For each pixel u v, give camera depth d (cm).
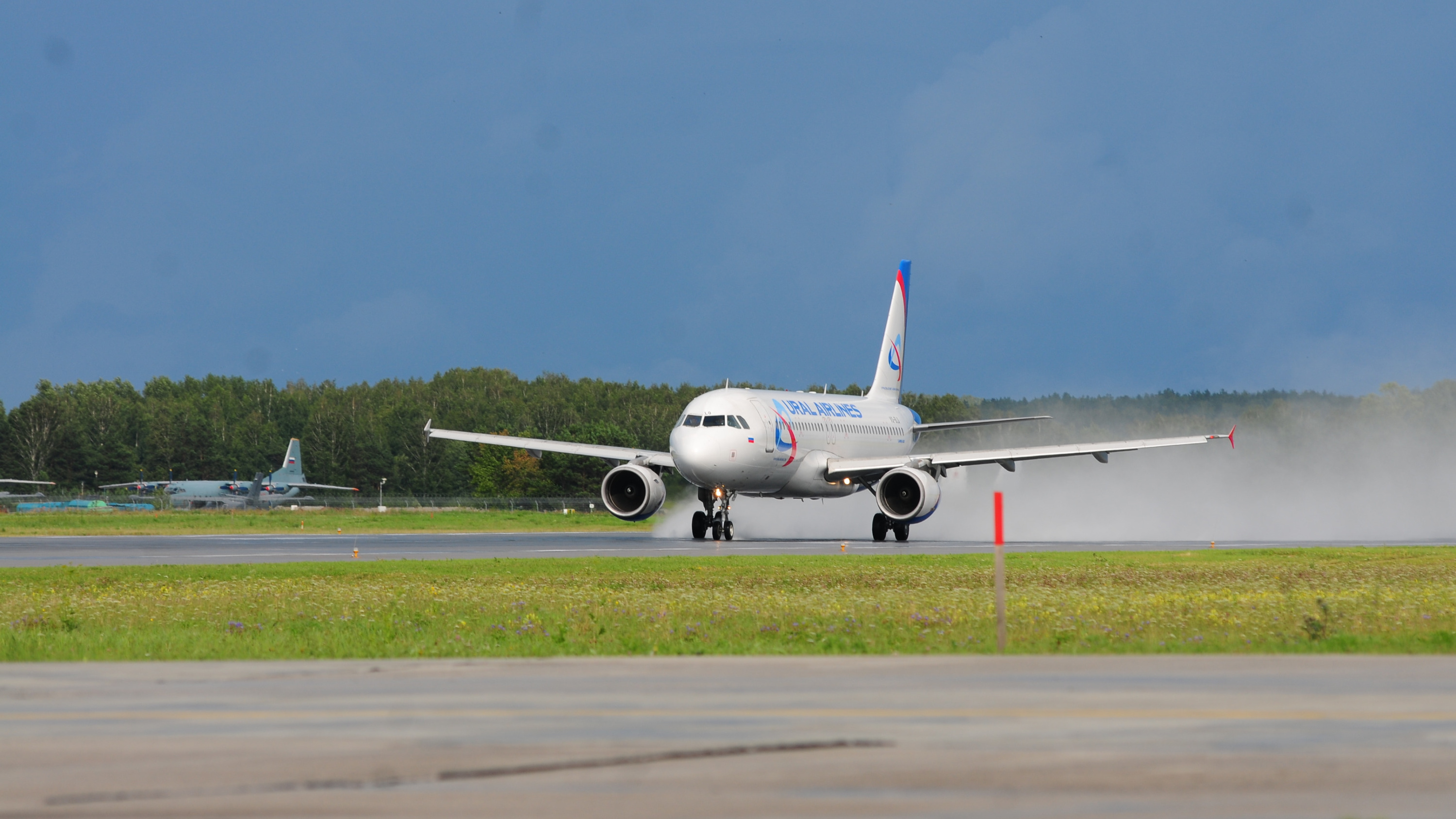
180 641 5881
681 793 2644
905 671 4584
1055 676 4388
